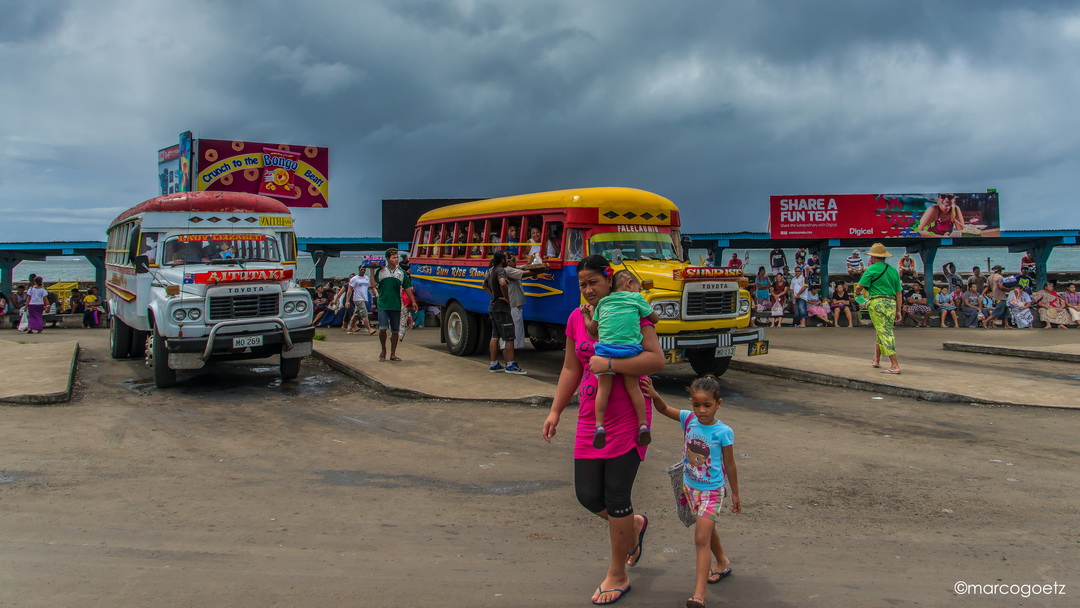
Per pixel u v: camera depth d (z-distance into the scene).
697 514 4.05
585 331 4.22
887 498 5.86
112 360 13.78
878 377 10.92
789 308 23.64
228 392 10.54
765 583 4.30
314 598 4.10
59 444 7.55
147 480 6.35
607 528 5.25
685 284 10.47
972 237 23.00
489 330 13.98
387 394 10.24
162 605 4.01
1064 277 28.98
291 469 6.71
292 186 24.73
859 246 24.38
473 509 5.64
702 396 4.08
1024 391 10.01
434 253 15.24
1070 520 5.36
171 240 11.52
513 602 4.06
